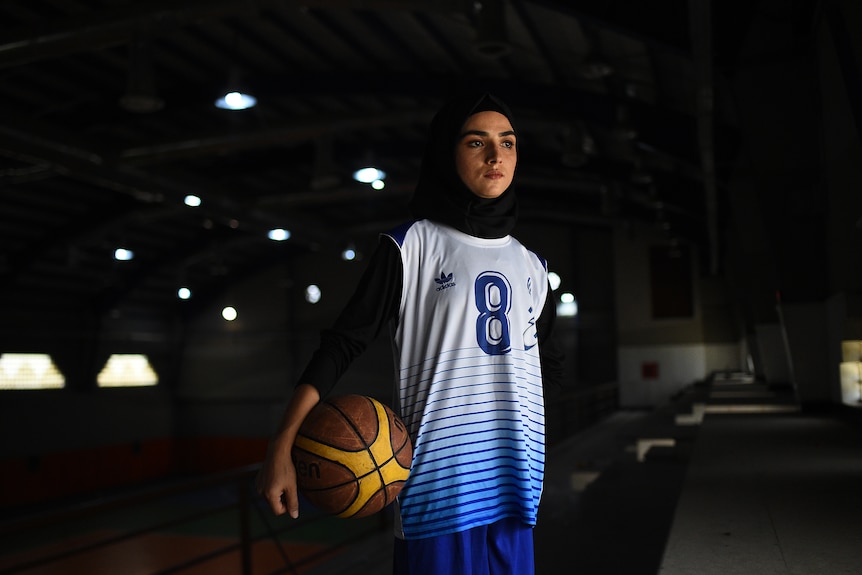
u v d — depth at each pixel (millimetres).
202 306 28984
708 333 25125
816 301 9359
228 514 18359
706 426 8141
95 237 20750
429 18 11117
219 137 13078
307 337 28031
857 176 6727
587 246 26750
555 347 1724
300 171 21172
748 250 13883
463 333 1441
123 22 8648
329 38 12492
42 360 23016
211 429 28203
